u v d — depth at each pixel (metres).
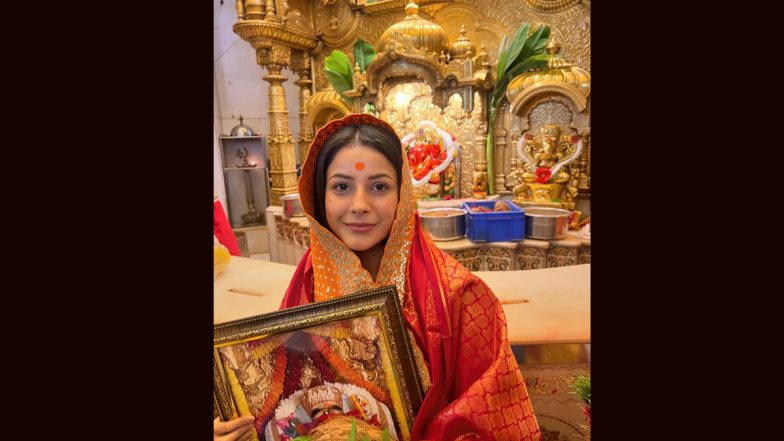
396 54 2.29
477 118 2.28
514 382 0.57
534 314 0.84
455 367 0.60
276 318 0.56
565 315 0.84
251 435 0.55
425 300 0.60
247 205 2.15
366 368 0.56
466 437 0.53
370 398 0.56
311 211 0.65
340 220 0.62
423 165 2.21
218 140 1.97
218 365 0.55
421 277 0.62
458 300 0.61
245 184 2.22
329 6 2.78
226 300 0.87
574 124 1.95
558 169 1.93
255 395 0.55
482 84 2.26
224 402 0.55
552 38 2.27
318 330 0.56
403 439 0.56
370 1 2.69
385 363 0.56
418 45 2.38
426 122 2.27
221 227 1.19
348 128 0.62
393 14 2.68
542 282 0.99
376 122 0.62
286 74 2.84
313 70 2.86
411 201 0.63
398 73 2.34
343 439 0.53
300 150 2.59
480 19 2.49
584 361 0.78
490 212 1.52
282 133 2.30
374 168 0.60
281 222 1.41
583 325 0.80
